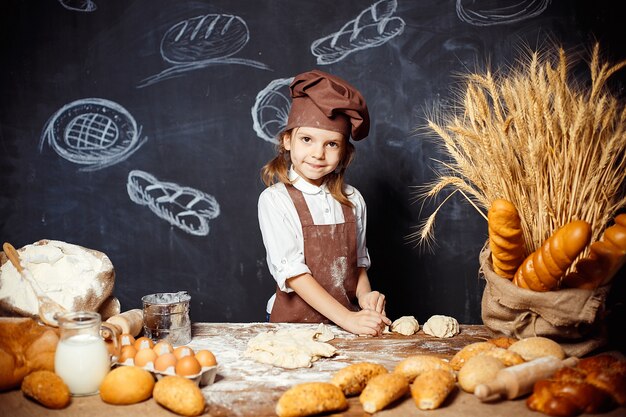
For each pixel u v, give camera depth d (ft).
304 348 4.02
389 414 3.16
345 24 7.49
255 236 7.77
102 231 7.73
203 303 7.87
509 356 3.50
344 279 5.89
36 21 7.45
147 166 7.66
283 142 5.87
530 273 3.76
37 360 3.51
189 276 7.84
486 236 7.69
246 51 7.54
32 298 3.95
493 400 3.30
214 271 7.83
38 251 4.14
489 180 4.02
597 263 3.76
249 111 7.60
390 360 3.99
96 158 7.63
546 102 3.85
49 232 7.70
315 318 5.68
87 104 7.57
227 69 7.55
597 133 3.96
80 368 3.37
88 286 4.05
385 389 3.21
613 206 4.07
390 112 7.60
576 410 3.09
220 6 7.48
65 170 7.64
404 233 7.77
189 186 7.71
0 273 4.07
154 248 7.79
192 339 4.42
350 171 7.70
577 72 7.43
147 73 7.55
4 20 7.42
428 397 3.17
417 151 7.63
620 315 4.09
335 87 5.37
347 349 4.23
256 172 7.68
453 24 7.48
